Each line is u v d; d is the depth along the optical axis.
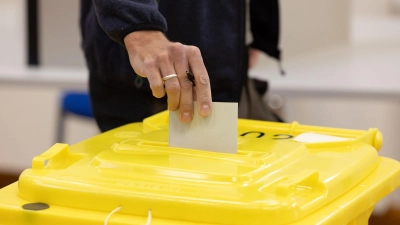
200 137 1.09
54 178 1.01
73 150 1.14
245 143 1.14
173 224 0.93
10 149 3.65
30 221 0.97
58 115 3.17
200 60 1.09
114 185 0.98
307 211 0.95
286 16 3.00
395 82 2.12
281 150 1.10
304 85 2.08
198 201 0.94
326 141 1.19
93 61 1.50
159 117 1.35
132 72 1.44
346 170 1.07
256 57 1.73
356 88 2.01
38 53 2.66
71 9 2.59
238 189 0.96
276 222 0.92
